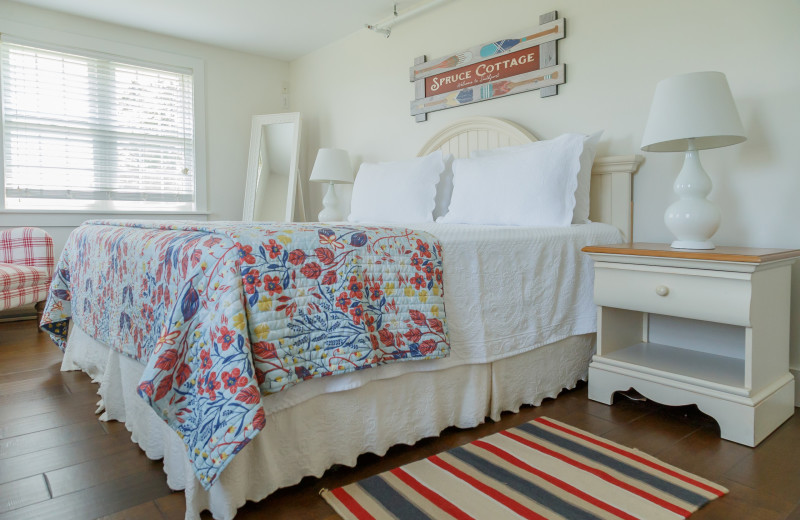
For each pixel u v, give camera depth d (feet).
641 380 5.70
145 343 4.49
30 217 11.14
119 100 12.30
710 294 5.06
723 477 4.24
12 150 11.00
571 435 5.05
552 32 8.23
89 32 11.68
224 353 3.45
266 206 13.88
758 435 4.87
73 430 5.23
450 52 10.12
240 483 3.67
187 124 13.37
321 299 4.05
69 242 7.44
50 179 11.48
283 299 3.82
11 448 4.80
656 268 5.48
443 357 4.81
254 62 14.37
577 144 7.06
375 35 11.95
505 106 9.13
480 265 5.36
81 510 3.79
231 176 14.08
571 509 3.73
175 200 13.30
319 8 11.05
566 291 6.25
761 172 6.08
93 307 6.17
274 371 3.67
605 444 4.83
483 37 9.44
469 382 5.29
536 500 3.85
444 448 4.83
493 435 5.06
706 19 6.49
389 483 4.12
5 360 7.84
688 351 6.42
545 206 7.06
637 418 5.57
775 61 5.92
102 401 5.66
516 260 5.73
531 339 5.83
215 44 13.46
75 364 7.18
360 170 10.77
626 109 7.38
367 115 12.36
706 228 5.46
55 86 11.44
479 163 8.12
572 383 6.48
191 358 3.61
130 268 4.96
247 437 3.29
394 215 9.41
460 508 3.75
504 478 4.18
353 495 3.94
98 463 4.52
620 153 7.48
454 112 10.14
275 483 3.90
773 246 6.01
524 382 5.85
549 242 6.08
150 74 12.71
